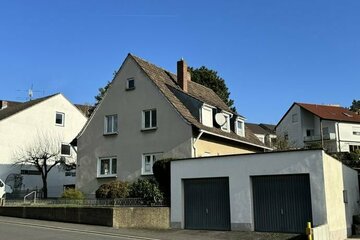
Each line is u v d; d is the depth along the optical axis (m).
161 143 26.89
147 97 28.09
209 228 20.94
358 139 67.06
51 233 16.89
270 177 19.77
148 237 17.17
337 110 71.38
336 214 19.53
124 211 20.20
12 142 38.03
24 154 38.22
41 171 35.34
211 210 21.09
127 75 29.39
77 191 26.50
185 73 31.61
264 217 19.66
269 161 19.62
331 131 66.88
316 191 18.27
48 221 21.81
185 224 21.64
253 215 19.91
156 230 20.12
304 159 18.75
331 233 18.16
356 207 24.72
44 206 22.81
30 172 38.41
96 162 29.33
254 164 20.00
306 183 18.84
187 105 28.39
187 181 22.02
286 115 73.38
